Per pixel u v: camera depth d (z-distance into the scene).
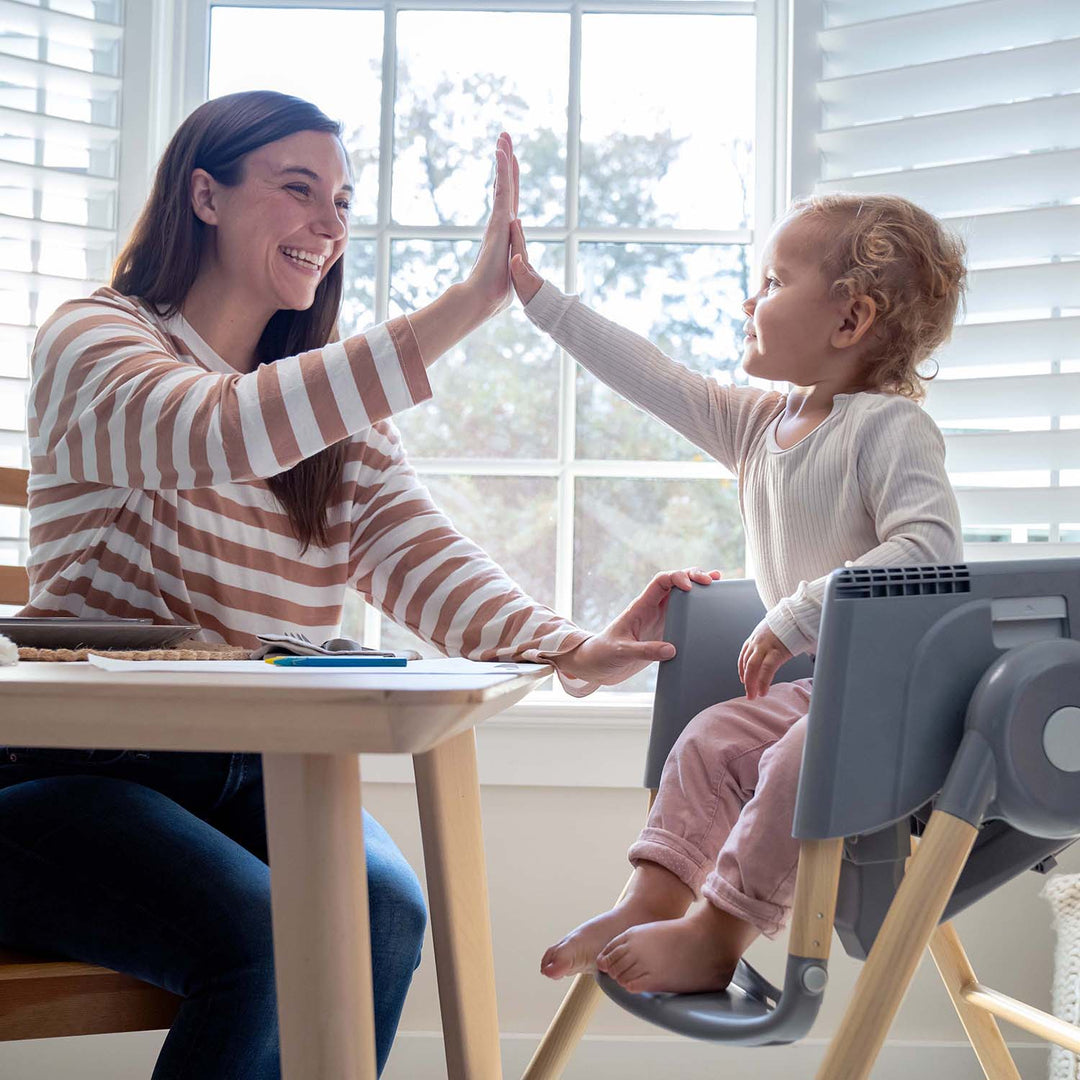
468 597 1.23
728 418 1.36
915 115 1.81
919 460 1.14
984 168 1.72
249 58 2.02
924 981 1.71
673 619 1.17
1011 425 1.79
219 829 1.11
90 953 0.85
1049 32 1.75
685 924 0.97
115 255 1.88
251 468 0.96
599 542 1.97
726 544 1.97
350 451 1.30
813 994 0.82
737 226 2.00
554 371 1.99
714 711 1.14
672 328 1.99
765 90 1.98
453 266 2.00
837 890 0.87
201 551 1.18
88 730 0.55
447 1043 0.96
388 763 1.74
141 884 0.85
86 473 1.03
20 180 1.82
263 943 0.83
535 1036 1.71
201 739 0.55
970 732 0.83
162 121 1.97
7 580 1.39
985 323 1.72
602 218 2.01
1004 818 0.84
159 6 1.95
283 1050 0.60
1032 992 1.71
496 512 1.97
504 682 0.62
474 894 0.99
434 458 1.98
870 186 1.79
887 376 1.28
